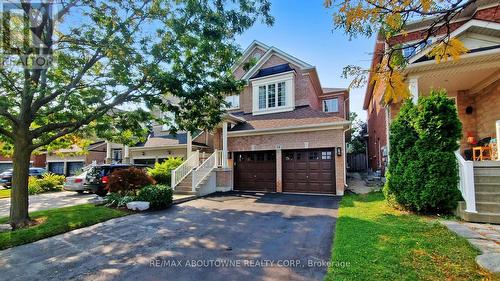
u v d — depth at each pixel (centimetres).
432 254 399
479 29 771
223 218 720
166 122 952
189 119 941
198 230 604
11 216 653
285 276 360
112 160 1934
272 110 1480
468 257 383
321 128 1170
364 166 2420
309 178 1198
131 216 761
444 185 633
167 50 754
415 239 466
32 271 394
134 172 960
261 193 1228
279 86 1494
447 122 643
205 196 1149
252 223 659
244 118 1520
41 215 738
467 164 605
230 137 1395
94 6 669
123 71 728
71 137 1008
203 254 451
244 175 1362
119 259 435
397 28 246
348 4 243
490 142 816
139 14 714
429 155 655
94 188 1177
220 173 1314
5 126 835
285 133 1252
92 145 2095
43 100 705
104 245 508
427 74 807
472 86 969
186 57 805
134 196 898
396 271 346
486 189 622
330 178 1154
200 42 770
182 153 1705
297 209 827
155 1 723
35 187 1339
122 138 958
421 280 322
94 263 420
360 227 557
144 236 563
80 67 752
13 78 688
